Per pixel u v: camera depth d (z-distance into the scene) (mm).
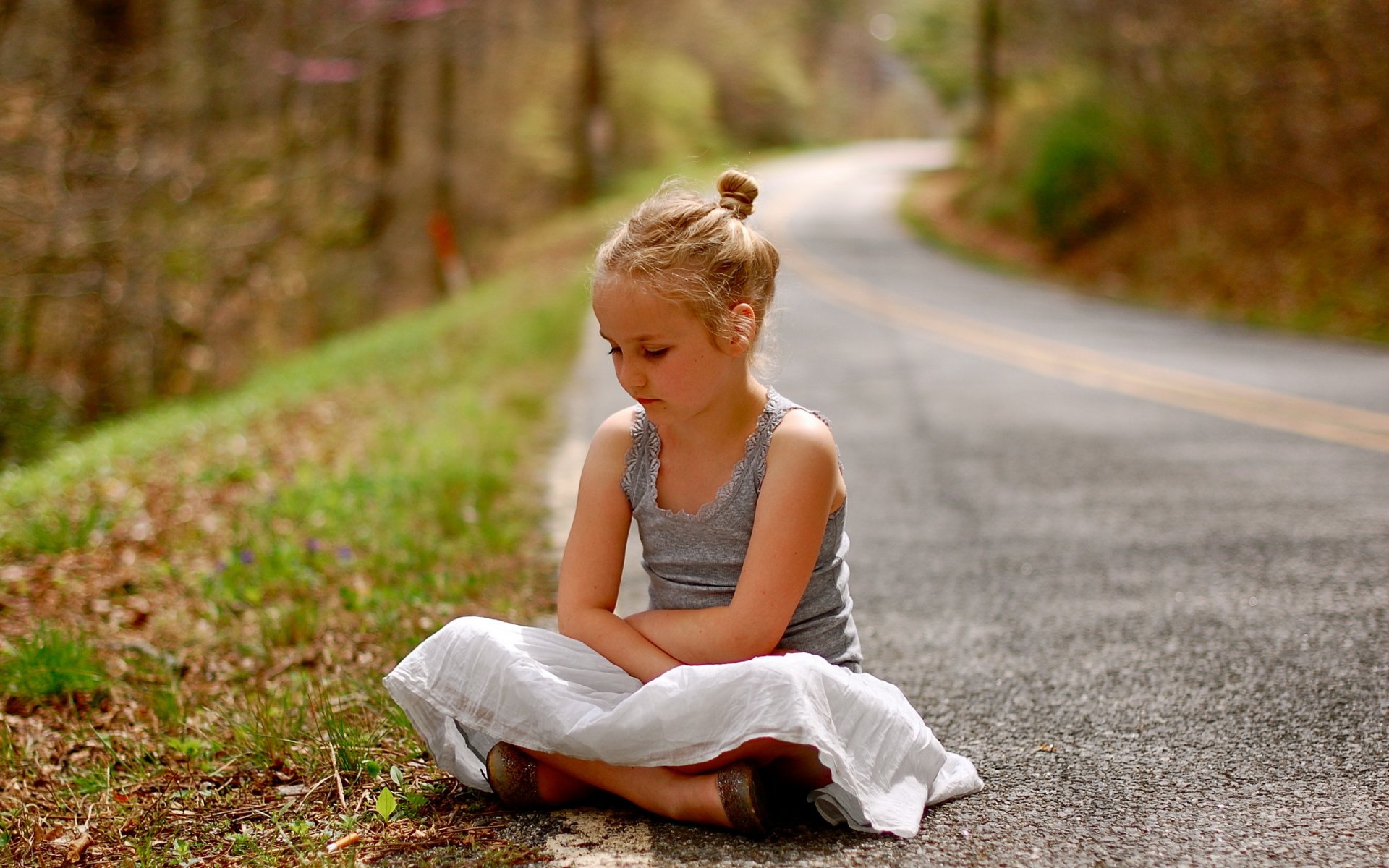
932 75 38688
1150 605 3543
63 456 7336
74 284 11430
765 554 2033
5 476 7043
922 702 2820
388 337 12523
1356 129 14922
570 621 2170
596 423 7285
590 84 33750
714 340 1967
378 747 2453
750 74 55531
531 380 9133
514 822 2080
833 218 27891
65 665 2953
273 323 17016
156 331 12312
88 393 11852
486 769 2100
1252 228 16078
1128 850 1983
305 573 3998
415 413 7566
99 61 11586
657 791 2006
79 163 11398
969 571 4055
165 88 12789
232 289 13734
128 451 6965
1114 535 4453
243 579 3975
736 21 55188
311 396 8789
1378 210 14461
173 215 12352
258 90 15156
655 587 2230
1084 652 3127
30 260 11070
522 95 33219
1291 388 8062
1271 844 2004
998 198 25641
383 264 23984
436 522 4781
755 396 2117
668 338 1946
